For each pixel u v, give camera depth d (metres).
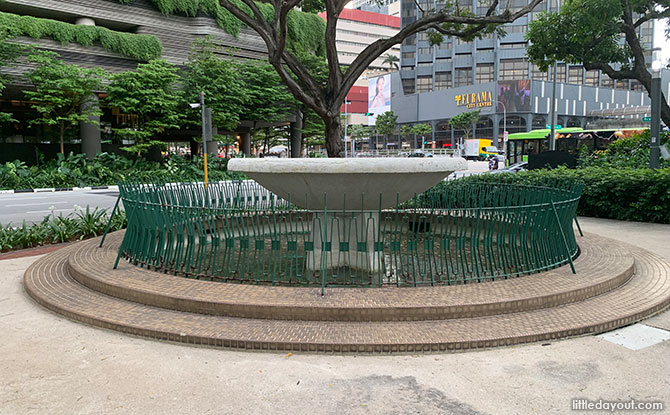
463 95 74.94
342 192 5.34
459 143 71.94
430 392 3.13
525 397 3.06
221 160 28.25
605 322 4.17
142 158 26.59
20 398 3.05
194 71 25.48
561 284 4.86
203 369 3.48
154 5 26.69
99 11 25.00
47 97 21.02
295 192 5.52
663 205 9.97
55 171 20.94
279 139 54.41
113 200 16.06
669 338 4.02
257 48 31.00
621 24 13.79
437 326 4.07
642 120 26.67
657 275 5.62
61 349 3.85
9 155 26.45
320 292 4.63
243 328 4.04
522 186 8.05
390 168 4.82
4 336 4.14
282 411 2.91
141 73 23.27
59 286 5.38
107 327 4.26
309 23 31.52
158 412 2.88
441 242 5.23
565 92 71.00
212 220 5.37
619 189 10.55
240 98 26.89
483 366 3.51
